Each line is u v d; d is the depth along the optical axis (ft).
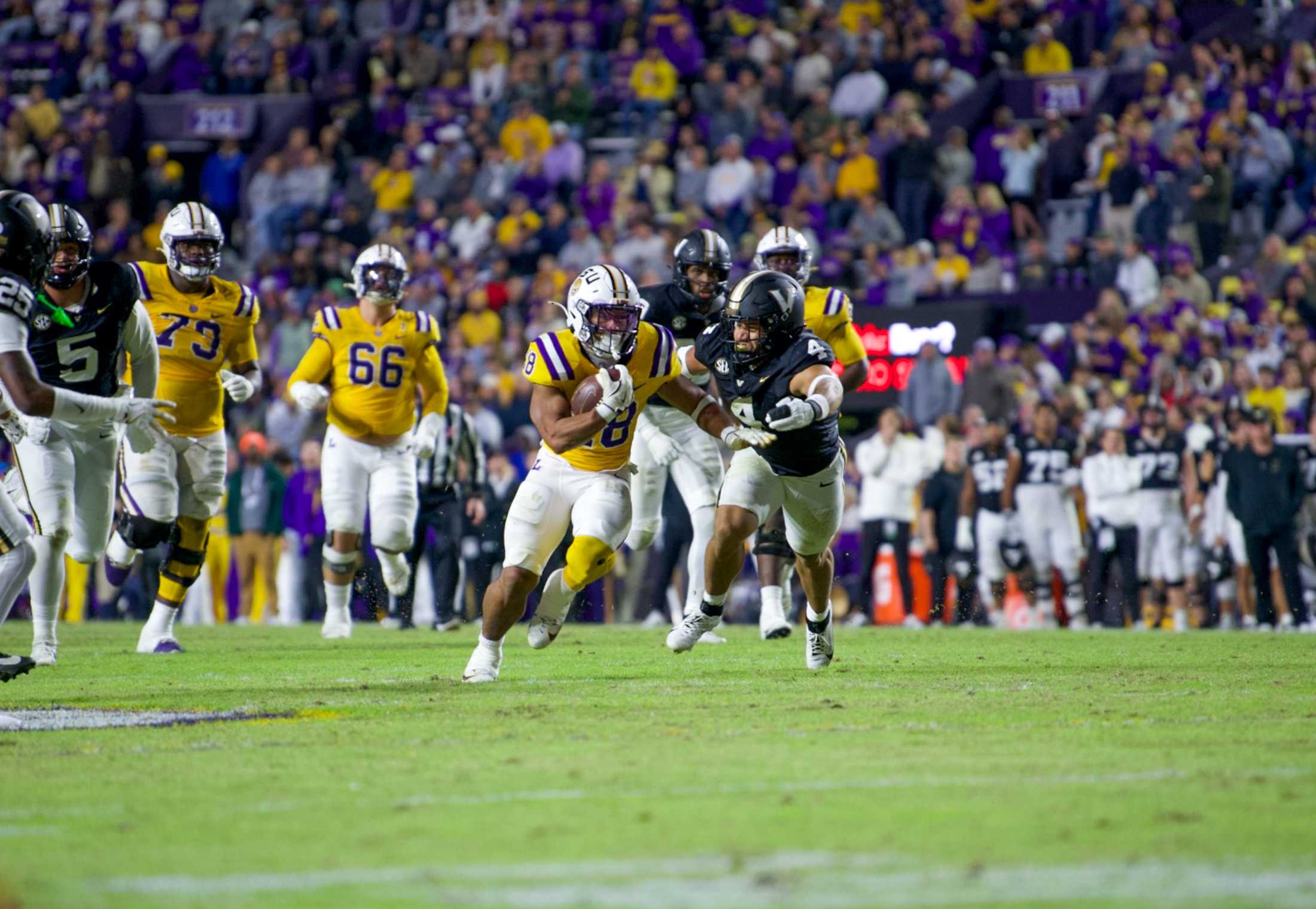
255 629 171.63
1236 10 265.95
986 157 251.60
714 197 252.42
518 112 274.36
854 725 69.92
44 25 323.37
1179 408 175.42
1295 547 164.76
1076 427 190.08
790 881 41.83
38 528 106.22
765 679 92.27
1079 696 81.87
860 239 240.32
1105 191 239.30
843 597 186.60
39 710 79.05
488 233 259.39
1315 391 186.29
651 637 137.08
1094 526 175.42
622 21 292.20
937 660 106.52
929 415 195.93
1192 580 173.47
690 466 126.41
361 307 137.90
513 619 90.58
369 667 105.81
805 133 257.96
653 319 119.24
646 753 61.98
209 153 301.22
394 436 139.95
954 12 273.75
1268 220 236.63
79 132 288.30
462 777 57.06
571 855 45.11
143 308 104.17
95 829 49.03
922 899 40.06
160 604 124.36
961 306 196.85
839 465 89.97
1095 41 273.54
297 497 198.08
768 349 88.58
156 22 315.17
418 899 40.60
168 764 60.80
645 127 277.64
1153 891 40.81
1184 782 55.36
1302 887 41.16
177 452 120.57
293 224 274.77
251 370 123.44
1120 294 217.15
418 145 278.05
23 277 77.00
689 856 44.75
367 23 309.63
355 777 57.52
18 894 41.27
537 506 87.30
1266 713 73.97
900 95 257.75
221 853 45.83
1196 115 239.91
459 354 231.30
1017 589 178.09
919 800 52.11
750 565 196.65
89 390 100.58
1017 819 49.14
